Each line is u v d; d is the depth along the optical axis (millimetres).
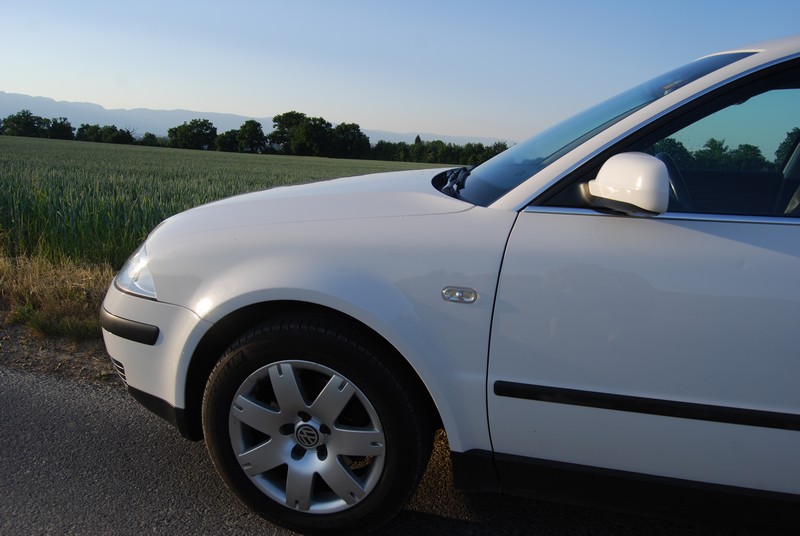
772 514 1677
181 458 2486
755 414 1585
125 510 2133
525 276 1698
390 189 2203
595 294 1649
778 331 1550
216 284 1948
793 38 1790
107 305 2230
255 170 29250
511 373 1732
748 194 1705
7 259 5238
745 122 1743
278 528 2059
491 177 2158
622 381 1661
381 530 2070
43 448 2527
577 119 2275
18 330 3795
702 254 1606
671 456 1681
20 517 2072
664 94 1874
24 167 18312
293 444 1950
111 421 2777
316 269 1833
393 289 1783
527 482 1851
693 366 1606
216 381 1937
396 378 1806
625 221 1678
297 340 1825
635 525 2133
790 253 1578
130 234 6023
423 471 1909
